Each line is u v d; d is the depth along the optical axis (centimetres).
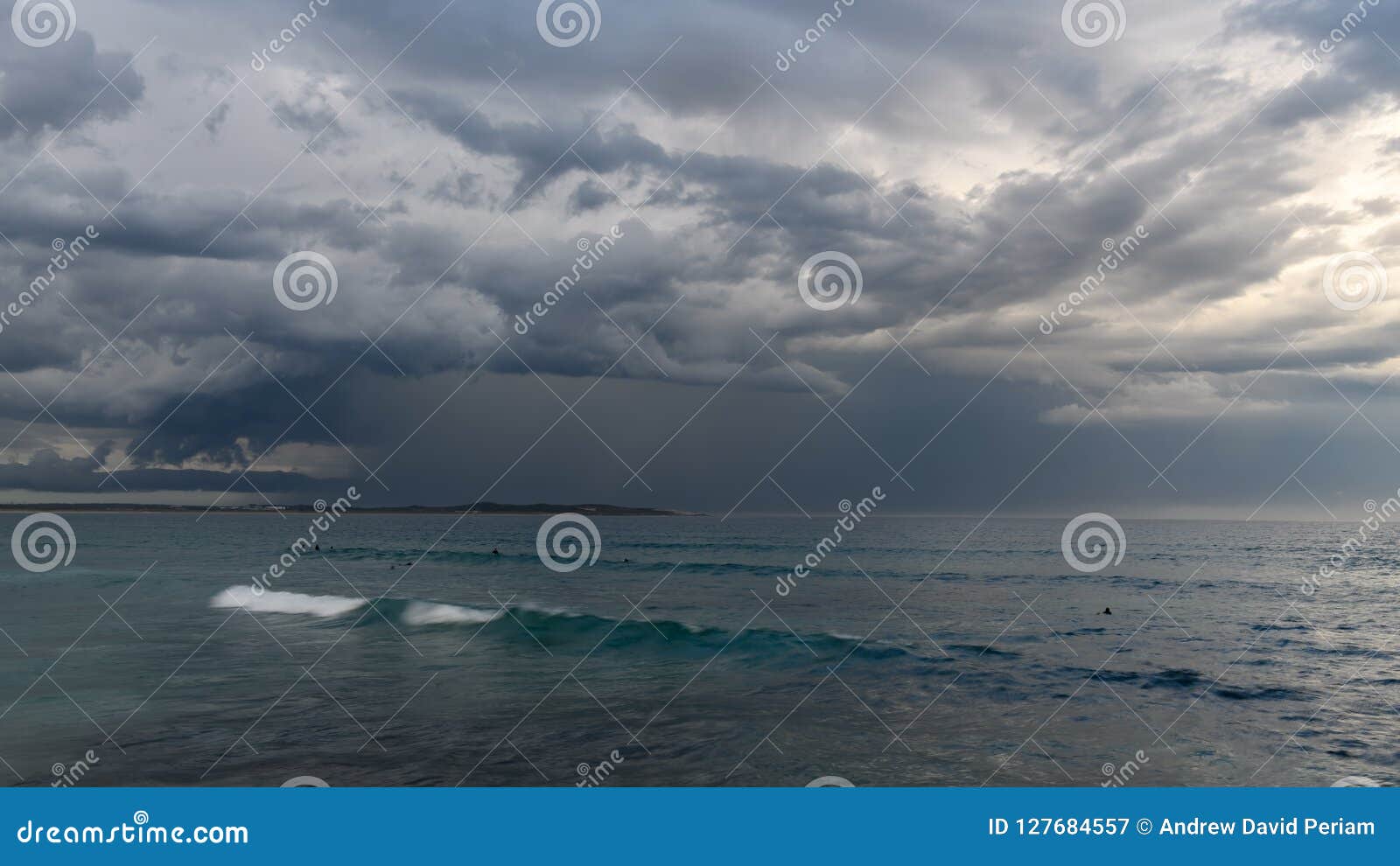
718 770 1038
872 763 1062
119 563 4884
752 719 1260
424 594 3209
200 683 1483
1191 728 1231
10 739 1124
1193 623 2389
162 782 972
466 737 1148
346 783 970
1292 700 1404
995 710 1327
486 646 1900
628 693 1429
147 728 1180
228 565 4759
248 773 998
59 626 2191
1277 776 1041
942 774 1030
